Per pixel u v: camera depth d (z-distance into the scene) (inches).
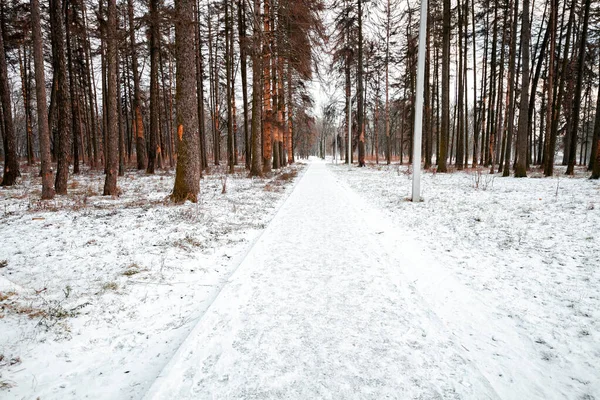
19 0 626.5
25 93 997.2
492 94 859.4
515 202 349.7
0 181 589.0
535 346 109.2
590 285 150.9
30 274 168.9
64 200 395.5
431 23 830.5
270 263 192.4
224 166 1098.7
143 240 227.9
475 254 202.8
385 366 98.5
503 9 764.6
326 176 839.1
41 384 94.3
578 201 328.2
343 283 162.7
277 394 87.0
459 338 114.1
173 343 117.6
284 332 118.2
